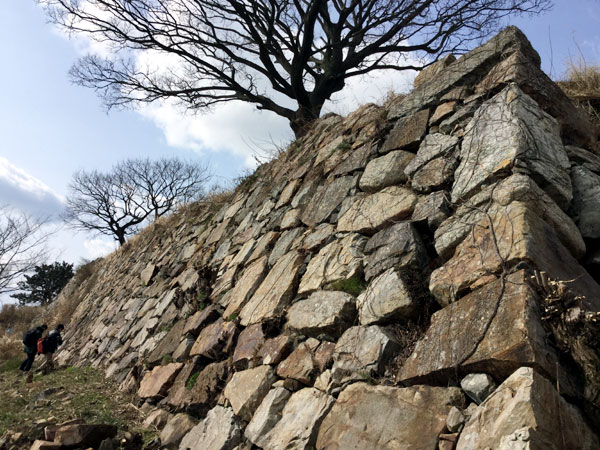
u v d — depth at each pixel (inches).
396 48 510.9
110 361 337.1
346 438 111.0
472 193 136.3
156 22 469.1
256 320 191.5
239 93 518.9
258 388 154.3
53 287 1491.1
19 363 459.2
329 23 511.8
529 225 111.1
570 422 81.9
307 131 357.4
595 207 129.9
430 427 96.0
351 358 131.2
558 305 94.0
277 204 273.9
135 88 516.4
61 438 169.6
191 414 186.4
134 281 466.6
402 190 167.8
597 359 88.0
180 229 448.1
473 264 117.0
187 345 230.5
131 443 178.5
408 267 138.9
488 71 176.1
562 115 157.9
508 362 89.8
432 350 108.7
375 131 211.6
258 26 478.9
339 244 178.5
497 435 80.6
